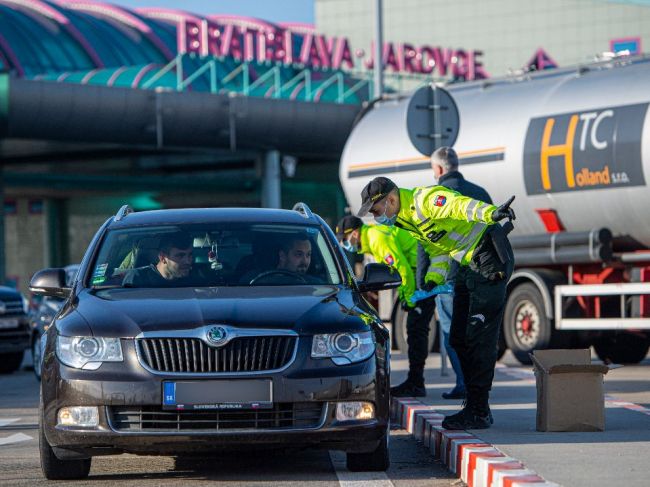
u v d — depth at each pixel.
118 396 29.75
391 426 42.66
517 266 68.62
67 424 30.23
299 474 31.83
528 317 67.25
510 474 26.41
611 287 63.59
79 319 31.11
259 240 35.09
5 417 49.62
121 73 195.25
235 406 29.67
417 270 45.78
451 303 45.69
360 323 31.22
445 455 33.25
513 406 42.28
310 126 185.62
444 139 59.16
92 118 167.38
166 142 178.00
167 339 30.02
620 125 62.59
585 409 34.62
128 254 34.72
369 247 46.62
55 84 163.62
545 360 35.56
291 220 36.31
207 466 33.59
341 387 30.16
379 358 31.08
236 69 193.25
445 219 35.38
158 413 29.80
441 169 42.47
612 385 52.06
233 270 34.06
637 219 63.22
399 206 35.34
